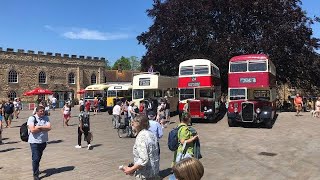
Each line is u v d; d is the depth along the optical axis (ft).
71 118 116.26
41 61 199.72
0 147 55.77
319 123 84.74
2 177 36.68
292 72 130.31
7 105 86.38
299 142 59.72
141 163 19.84
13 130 80.07
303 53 127.03
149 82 111.45
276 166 41.73
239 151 52.16
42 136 34.99
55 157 47.06
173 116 116.57
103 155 48.55
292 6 130.31
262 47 120.37
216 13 133.39
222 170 39.68
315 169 40.01
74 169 39.99
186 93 95.09
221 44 122.01
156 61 142.72
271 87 85.92
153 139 20.54
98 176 36.81
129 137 67.82
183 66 96.02
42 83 200.23
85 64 220.84
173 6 136.26
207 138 66.59
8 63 186.39
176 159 27.20
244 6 125.90
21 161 44.68
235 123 86.28
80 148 54.60
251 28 129.70
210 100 93.61
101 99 154.51
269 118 79.51
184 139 27.20
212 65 96.73
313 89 146.41
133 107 68.64
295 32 123.34
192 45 134.41
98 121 103.81
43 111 35.37
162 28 142.00
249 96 84.53
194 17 134.21
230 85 84.69
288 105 138.62
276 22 124.98
